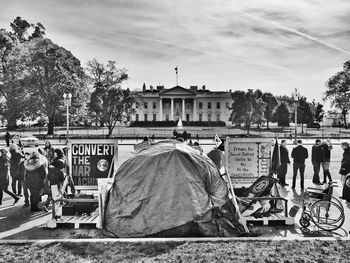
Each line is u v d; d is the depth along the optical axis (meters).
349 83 69.06
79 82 56.97
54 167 12.11
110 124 61.78
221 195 9.89
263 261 7.45
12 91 54.12
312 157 16.25
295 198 13.48
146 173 9.71
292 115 93.06
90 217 10.54
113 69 65.25
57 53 54.34
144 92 116.19
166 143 11.01
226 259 7.55
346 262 7.39
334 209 11.37
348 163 14.50
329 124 112.94
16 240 8.76
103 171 12.42
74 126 87.69
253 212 10.73
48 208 12.25
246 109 77.69
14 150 13.97
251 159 12.67
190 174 9.62
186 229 9.15
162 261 7.45
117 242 8.54
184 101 114.56
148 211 9.34
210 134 63.97
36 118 57.34
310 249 8.15
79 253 7.94
